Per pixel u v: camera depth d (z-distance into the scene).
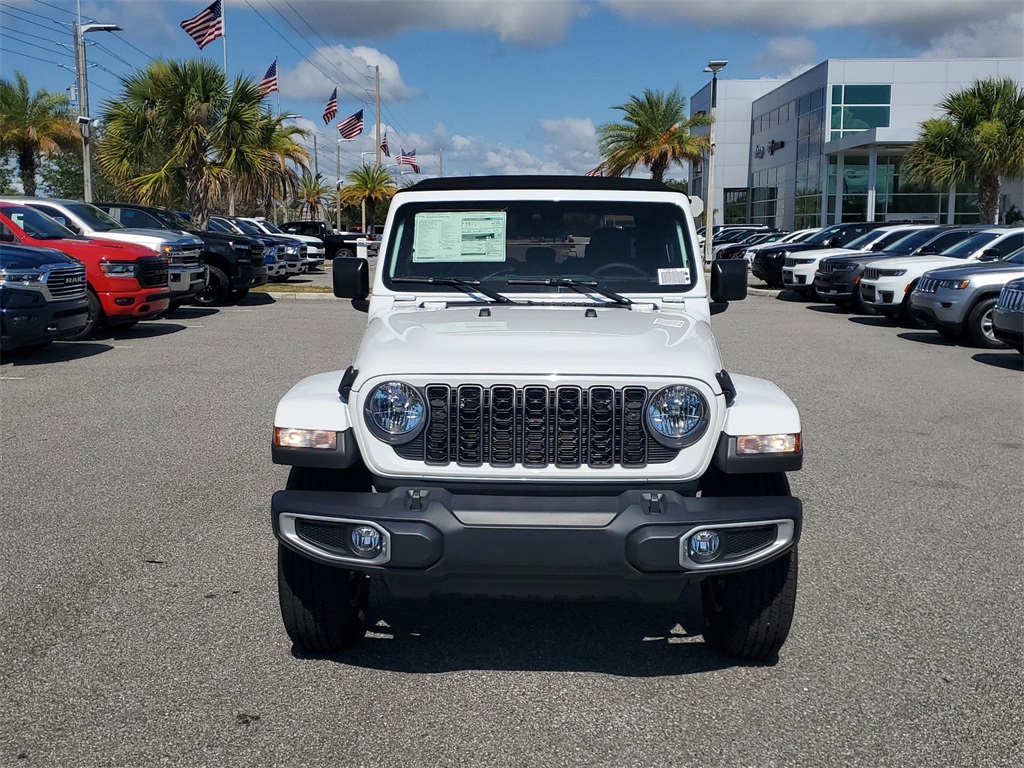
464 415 3.55
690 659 4.12
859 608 4.63
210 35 28.16
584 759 3.32
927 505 6.30
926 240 18.77
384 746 3.40
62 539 5.48
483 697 3.77
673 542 3.39
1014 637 4.30
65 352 12.59
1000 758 3.32
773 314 18.67
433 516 3.42
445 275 4.73
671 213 4.78
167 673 3.91
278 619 4.46
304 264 28.75
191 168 24.95
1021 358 12.82
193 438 7.88
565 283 4.62
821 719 3.59
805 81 49.75
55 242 13.42
